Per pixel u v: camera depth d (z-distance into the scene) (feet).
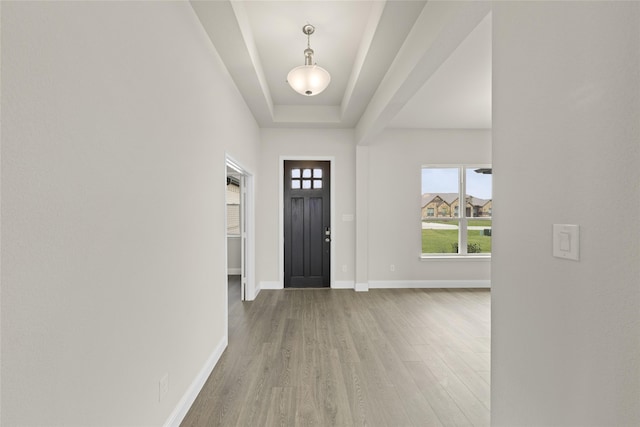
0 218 2.55
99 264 3.75
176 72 5.99
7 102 2.60
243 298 15.21
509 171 4.04
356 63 10.96
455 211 18.49
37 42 2.87
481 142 18.11
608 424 2.70
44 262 2.96
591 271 2.85
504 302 4.16
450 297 15.88
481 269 18.11
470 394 7.20
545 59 3.41
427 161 18.02
